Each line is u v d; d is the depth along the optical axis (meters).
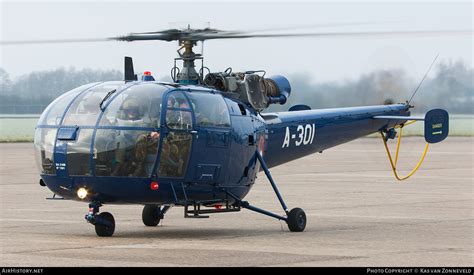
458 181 69.44
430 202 53.06
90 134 34.41
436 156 106.50
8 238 35.66
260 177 73.38
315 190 61.44
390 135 50.06
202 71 38.69
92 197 35.16
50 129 35.28
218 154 36.78
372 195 57.69
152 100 34.97
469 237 37.12
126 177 34.34
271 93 40.59
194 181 36.03
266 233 38.22
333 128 45.62
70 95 36.00
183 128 35.28
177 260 29.73
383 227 40.78
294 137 43.19
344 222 42.97
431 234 38.16
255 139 39.22
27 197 55.53
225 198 38.06
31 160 96.69
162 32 37.09
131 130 34.34
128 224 41.81
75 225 40.88
